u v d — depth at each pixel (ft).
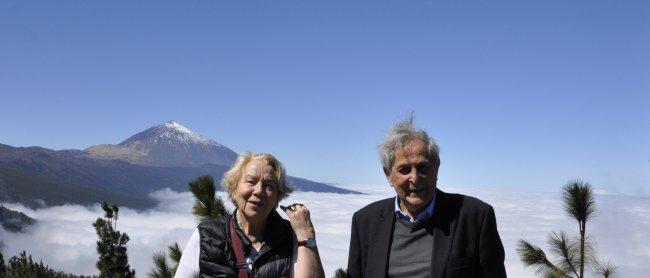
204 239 10.98
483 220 10.90
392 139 11.23
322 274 10.72
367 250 11.71
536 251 18.90
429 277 10.80
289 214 11.03
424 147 11.03
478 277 10.87
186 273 10.96
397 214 11.43
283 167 11.28
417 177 10.93
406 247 11.20
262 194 10.75
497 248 10.89
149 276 21.45
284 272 10.70
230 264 10.65
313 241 10.85
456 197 11.40
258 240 10.98
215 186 16.67
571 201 18.60
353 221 12.17
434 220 11.10
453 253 10.70
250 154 11.39
